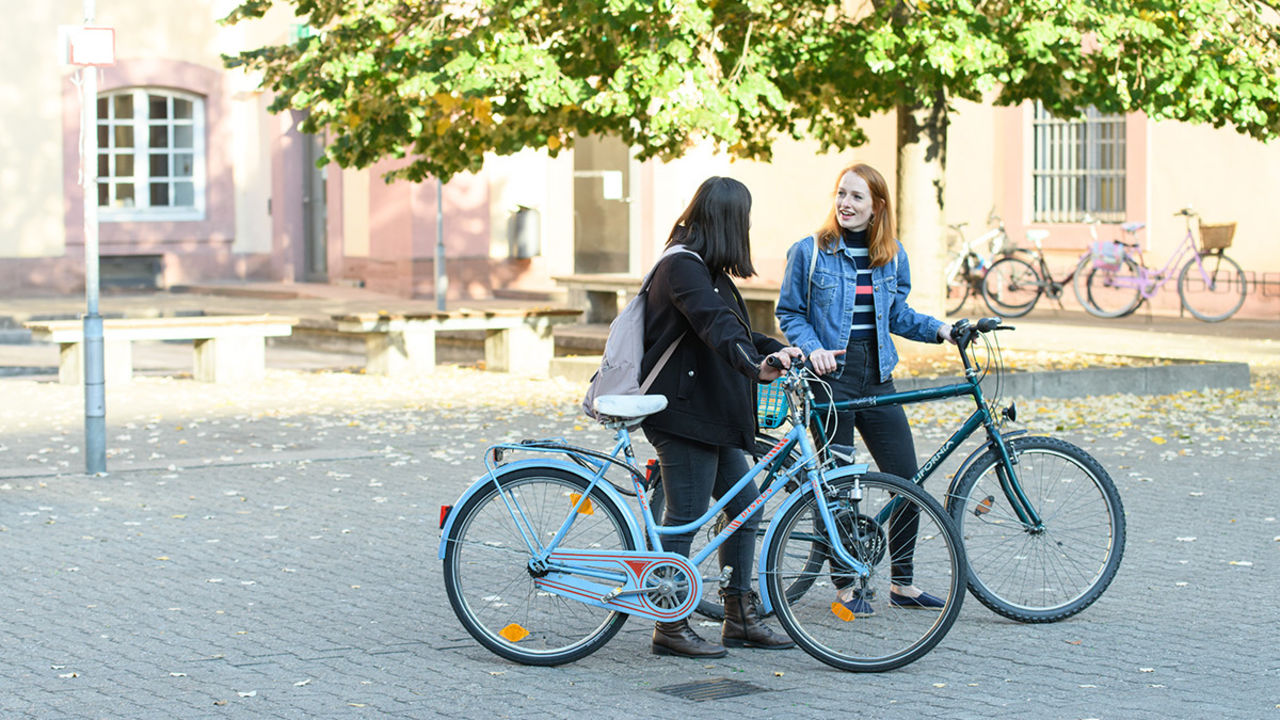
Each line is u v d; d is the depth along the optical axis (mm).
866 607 6801
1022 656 6941
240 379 19031
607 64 15438
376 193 30688
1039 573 7496
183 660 6980
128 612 7828
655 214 31516
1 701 6363
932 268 17359
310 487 11359
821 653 6820
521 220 30922
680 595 6941
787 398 6984
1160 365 16719
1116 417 14594
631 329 6945
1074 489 7508
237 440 13812
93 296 11969
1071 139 26984
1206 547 9133
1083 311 26344
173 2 33500
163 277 33750
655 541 6949
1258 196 24391
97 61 11977
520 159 31141
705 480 6988
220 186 34406
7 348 23609
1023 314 25562
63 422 15164
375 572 8703
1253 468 11828
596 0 14141
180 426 14766
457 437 13859
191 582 8469
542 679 6719
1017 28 14797
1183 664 6777
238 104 34500
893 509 6855
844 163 29828
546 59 14711
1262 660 6828
